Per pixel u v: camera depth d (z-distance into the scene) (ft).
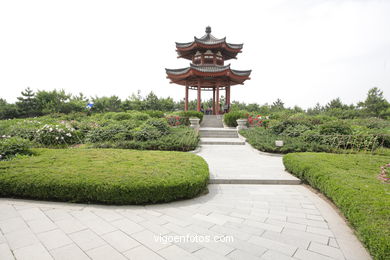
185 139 30.99
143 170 14.48
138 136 30.14
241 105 110.73
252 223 10.37
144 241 8.57
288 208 12.39
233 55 70.79
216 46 62.59
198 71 57.62
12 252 7.73
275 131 38.14
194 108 111.04
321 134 31.40
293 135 34.94
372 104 107.65
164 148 28.66
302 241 8.86
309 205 12.92
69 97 106.32
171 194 12.57
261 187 16.44
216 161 24.62
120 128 32.40
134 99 109.50
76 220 10.32
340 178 13.28
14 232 9.16
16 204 12.09
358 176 13.76
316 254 7.97
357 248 8.45
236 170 20.40
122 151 21.74
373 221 8.32
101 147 27.76
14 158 18.42
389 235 7.27
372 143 27.04
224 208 12.20
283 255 7.84
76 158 17.94
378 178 13.25
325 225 10.34
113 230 9.42
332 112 99.81
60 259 7.36
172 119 47.47
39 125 35.78
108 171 14.08
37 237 8.77
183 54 68.69
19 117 97.66
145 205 12.28
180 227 9.81
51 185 12.23
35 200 12.73
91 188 11.99
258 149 30.89
